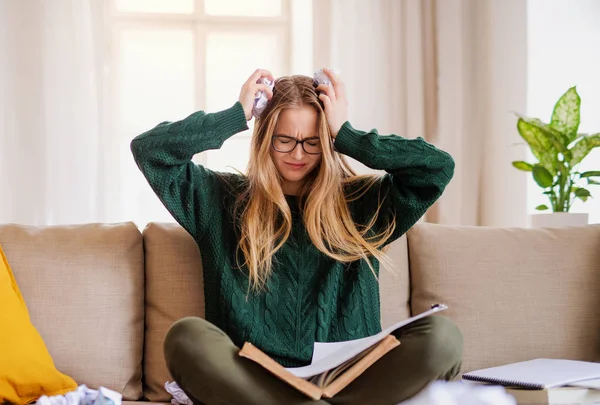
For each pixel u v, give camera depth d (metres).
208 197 1.73
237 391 1.27
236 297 1.65
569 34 3.24
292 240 1.72
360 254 1.71
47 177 2.99
